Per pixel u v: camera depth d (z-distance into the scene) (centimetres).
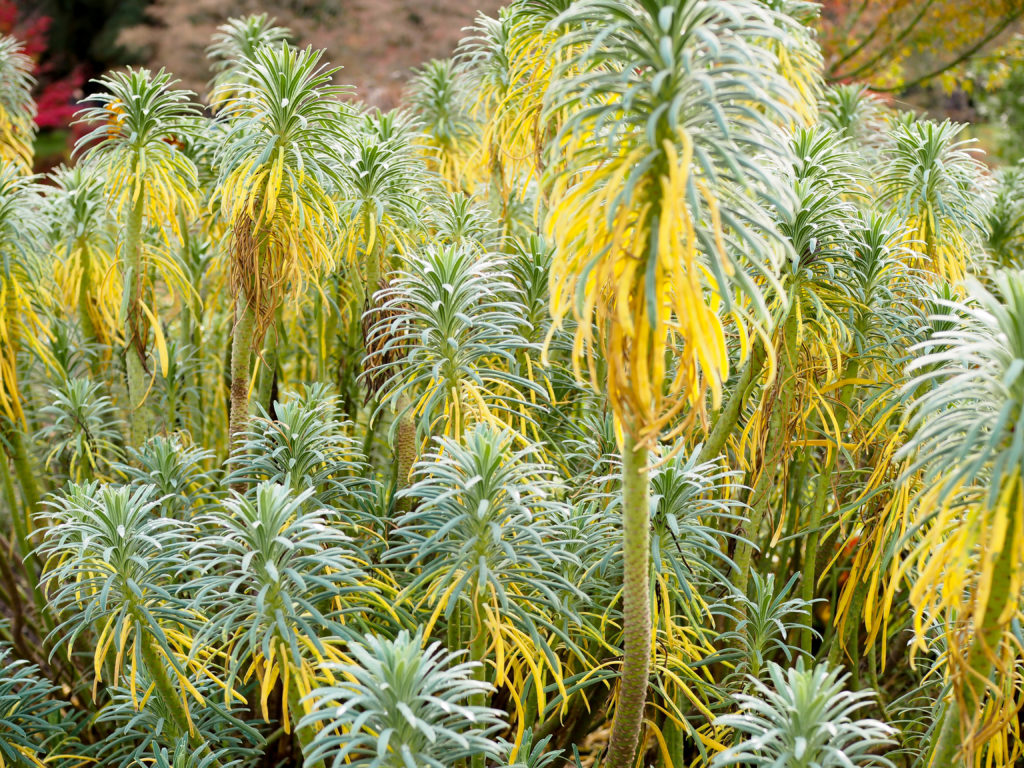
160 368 346
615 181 131
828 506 308
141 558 193
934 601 184
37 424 365
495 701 272
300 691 169
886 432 259
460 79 412
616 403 145
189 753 218
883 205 325
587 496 236
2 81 384
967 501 151
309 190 253
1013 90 724
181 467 262
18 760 219
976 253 342
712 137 137
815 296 230
